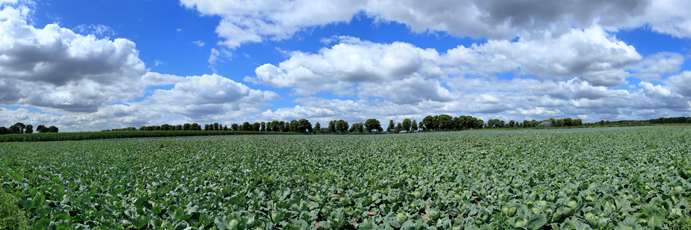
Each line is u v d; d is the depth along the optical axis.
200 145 23.64
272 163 12.68
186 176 9.52
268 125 130.75
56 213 5.47
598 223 4.61
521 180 7.20
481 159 12.80
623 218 4.92
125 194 7.32
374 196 6.65
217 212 5.74
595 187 6.43
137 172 10.38
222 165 12.04
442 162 12.05
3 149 21.05
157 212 5.77
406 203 6.12
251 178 8.70
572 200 5.17
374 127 119.94
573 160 11.04
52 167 11.47
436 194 6.42
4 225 4.91
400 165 11.26
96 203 6.22
